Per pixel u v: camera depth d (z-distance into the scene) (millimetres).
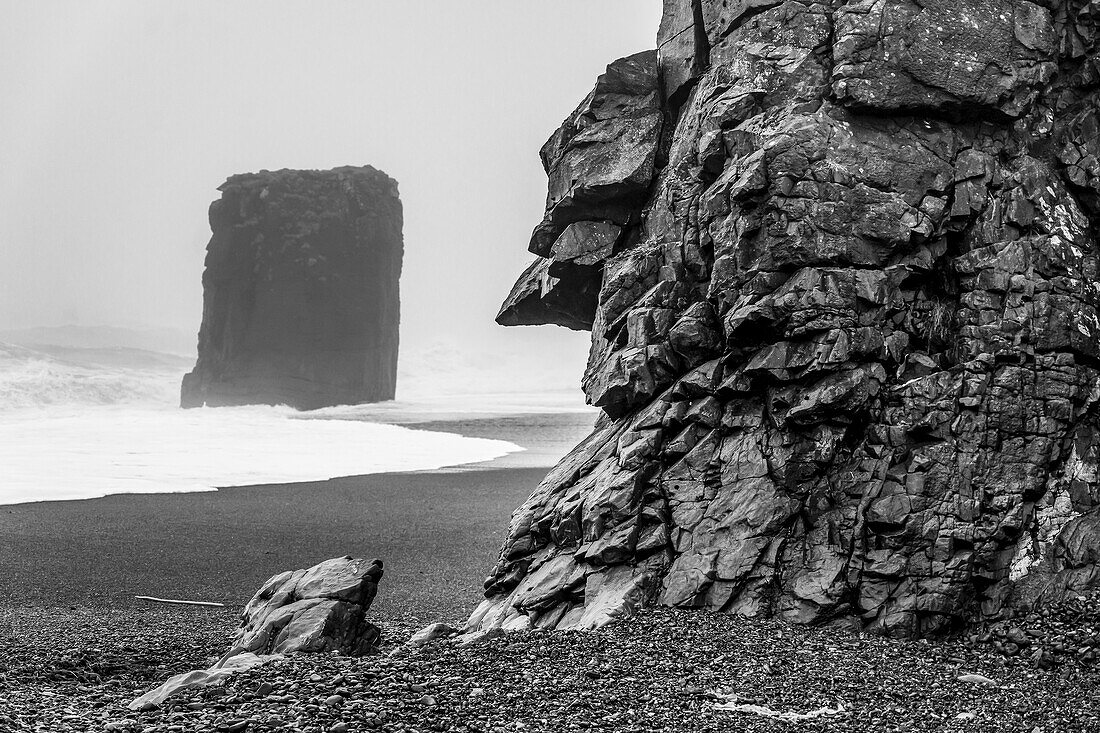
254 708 10898
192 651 15969
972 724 11523
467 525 30078
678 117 21891
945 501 16234
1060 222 17516
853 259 17062
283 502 34312
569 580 17594
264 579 22719
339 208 116938
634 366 18797
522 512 19625
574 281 22672
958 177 17641
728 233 18062
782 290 17172
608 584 17156
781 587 16328
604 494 17969
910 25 17797
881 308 17047
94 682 13938
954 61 17703
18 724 10203
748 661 13805
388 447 57188
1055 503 16297
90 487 37312
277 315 113312
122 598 20703
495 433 72125
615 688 12320
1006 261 17172
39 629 17688
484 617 18172
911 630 15602
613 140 21703
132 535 27562
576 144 22172
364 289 118375
